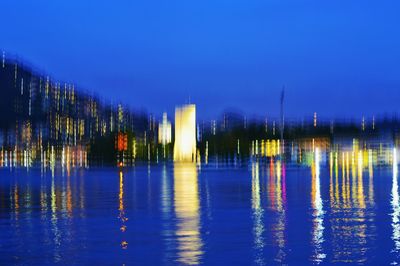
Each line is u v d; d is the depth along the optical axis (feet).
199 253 63.52
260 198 137.90
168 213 104.53
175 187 186.29
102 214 103.14
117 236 76.18
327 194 149.89
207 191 164.96
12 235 77.46
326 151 498.69
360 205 118.11
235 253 63.36
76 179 256.93
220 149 536.42
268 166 474.08
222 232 79.36
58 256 62.18
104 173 341.21
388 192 156.46
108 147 511.81
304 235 76.07
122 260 59.88
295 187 182.09
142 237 75.10
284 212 105.09
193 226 86.02
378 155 481.87
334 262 58.18
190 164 543.39
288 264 57.41
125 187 188.34
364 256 61.05
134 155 511.40
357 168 416.05
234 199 135.23
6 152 625.82
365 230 80.43
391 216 97.50
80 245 69.10
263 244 69.10
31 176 303.68
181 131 558.97
